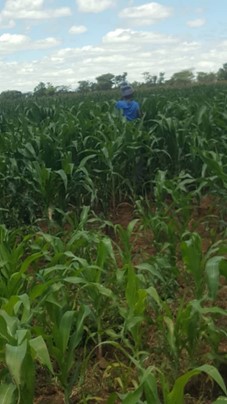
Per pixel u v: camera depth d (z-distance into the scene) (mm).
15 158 9156
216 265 3977
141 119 10875
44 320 4375
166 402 2992
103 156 8758
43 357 3092
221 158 8391
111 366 4105
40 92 41781
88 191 8977
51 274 4789
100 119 11453
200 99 17531
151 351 4527
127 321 3951
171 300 5305
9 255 4914
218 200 8148
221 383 2902
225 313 3822
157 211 7184
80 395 4105
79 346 4773
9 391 3113
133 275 4027
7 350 3002
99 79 48000
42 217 8750
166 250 6207
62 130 10141
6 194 8781
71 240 5078
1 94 42844
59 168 8891
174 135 9977
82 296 4828
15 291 4367
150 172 10172
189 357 4219
